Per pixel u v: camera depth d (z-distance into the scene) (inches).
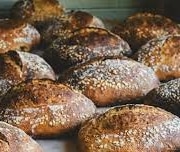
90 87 38.1
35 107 33.2
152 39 47.7
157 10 66.6
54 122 33.0
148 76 39.9
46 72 42.2
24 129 32.8
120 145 29.7
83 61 45.6
